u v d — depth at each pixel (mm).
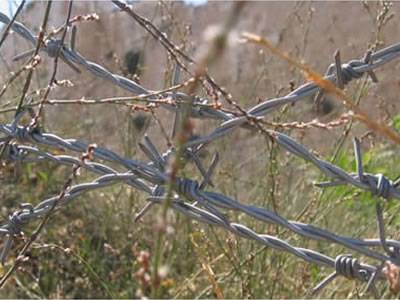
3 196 4758
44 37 2553
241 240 3822
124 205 4801
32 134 2570
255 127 2367
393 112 4441
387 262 1984
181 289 3523
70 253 3186
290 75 4809
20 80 4605
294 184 4480
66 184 2508
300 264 3721
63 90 5340
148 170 2441
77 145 2533
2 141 2598
